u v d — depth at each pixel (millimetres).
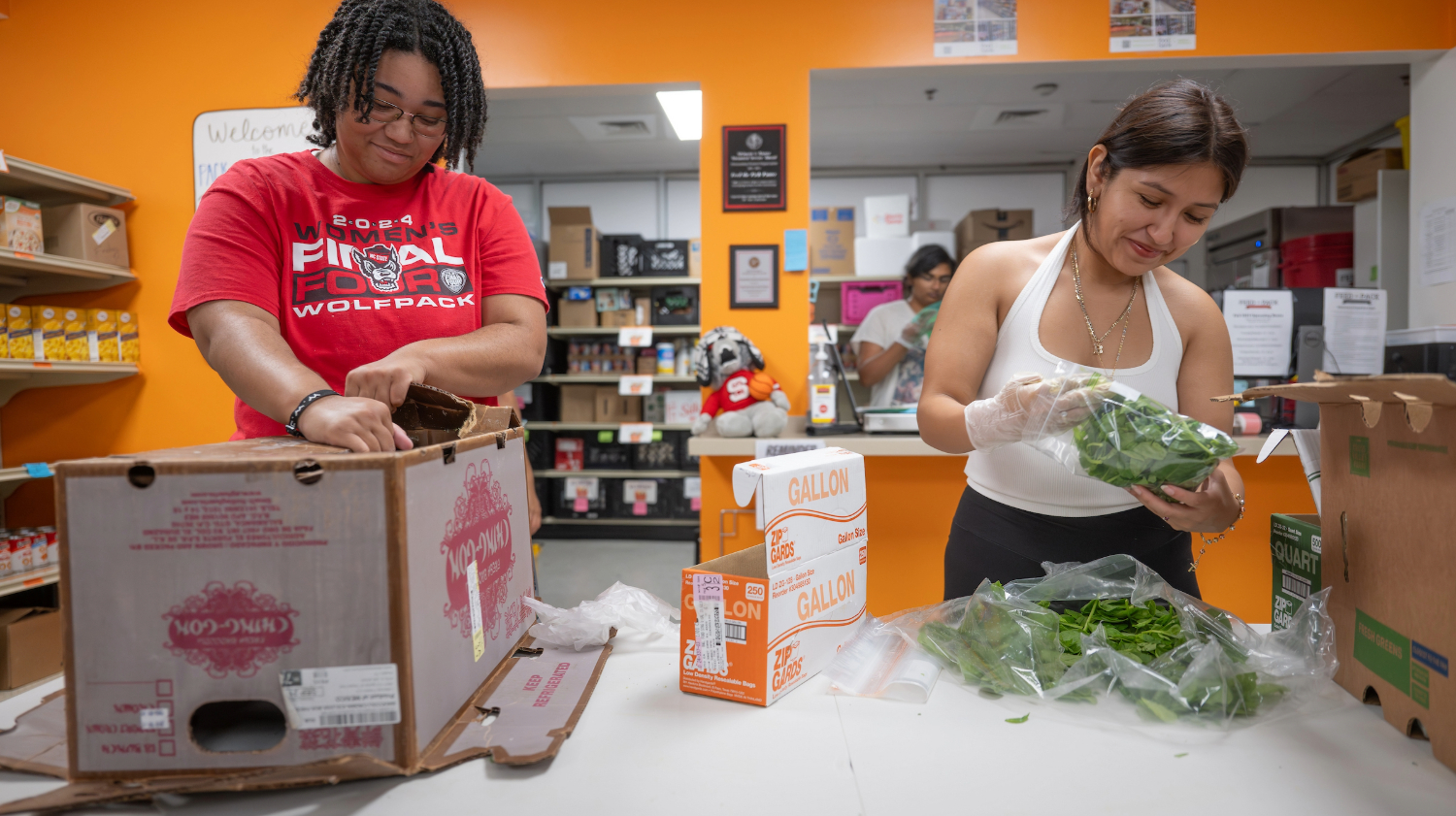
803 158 2963
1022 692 827
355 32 911
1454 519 677
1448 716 685
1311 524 975
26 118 3018
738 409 2801
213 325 897
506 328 1064
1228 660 796
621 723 782
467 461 780
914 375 3607
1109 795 649
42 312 2693
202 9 2971
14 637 2531
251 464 594
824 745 737
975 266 1229
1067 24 2904
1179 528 962
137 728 612
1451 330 2451
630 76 2988
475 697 804
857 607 1005
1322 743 737
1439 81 2881
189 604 603
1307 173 6012
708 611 843
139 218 2996
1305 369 2576
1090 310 1171
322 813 616
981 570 1266
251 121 2971
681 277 5551
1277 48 2871
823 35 2947
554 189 6453
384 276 1057
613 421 5742
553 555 5227
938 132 5430
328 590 609
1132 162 977
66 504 594
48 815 612
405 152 990
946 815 619
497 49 3000
